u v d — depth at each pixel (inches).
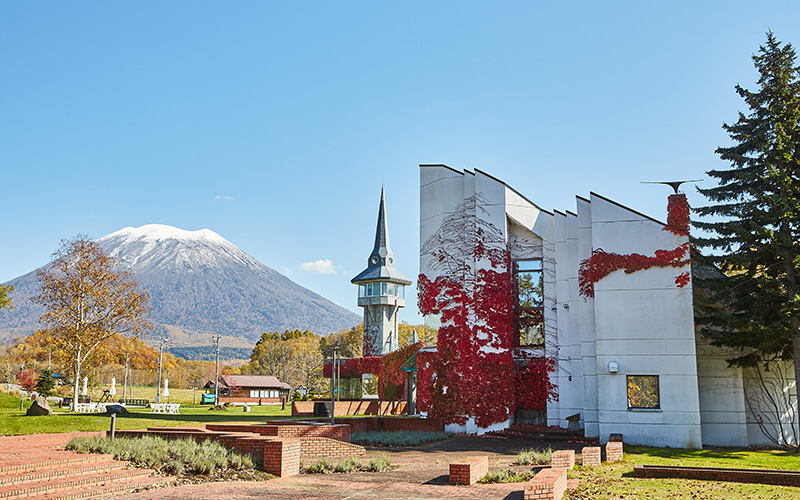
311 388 4394.7
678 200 1111.0
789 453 986.1
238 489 574.2
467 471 633.6
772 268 1055.6
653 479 660.1
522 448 1019.3
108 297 1993.1
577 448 1036.5
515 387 1320.1
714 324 1072.2
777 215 1003.3
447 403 1310.3
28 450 663.8
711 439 1129.4
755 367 1139.9
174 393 4200.3
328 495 561.3
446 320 1355.8
